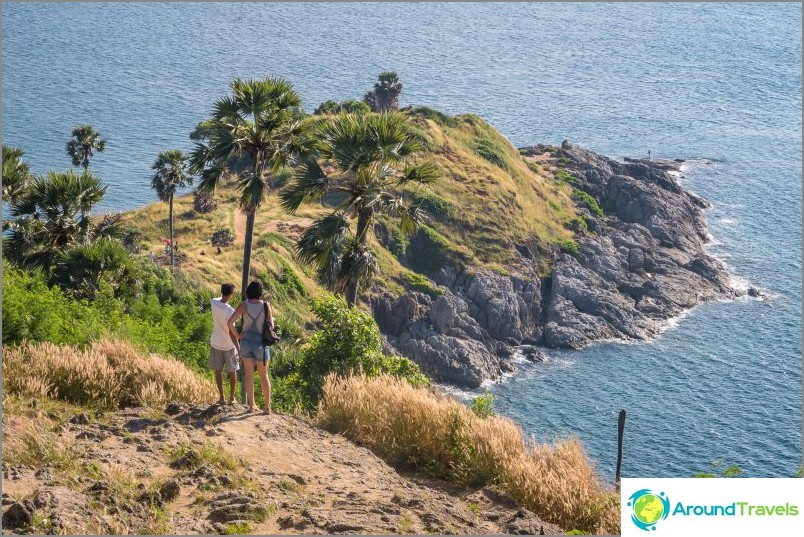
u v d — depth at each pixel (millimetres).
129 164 156500
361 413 14711
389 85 116375
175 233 86938
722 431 68500
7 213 32812
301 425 13906
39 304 19453
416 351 74688
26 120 189375
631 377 76562
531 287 86625
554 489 12047
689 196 120125
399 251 84125
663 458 64438
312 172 30031
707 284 95500
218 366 13891
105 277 29391
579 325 83750
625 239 100000
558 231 97250
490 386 73625
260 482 11016
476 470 13078
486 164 99188
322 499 10695
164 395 14750
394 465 13742
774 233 113375
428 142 98000
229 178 98938
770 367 78750
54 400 14258
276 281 72625
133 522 9367
